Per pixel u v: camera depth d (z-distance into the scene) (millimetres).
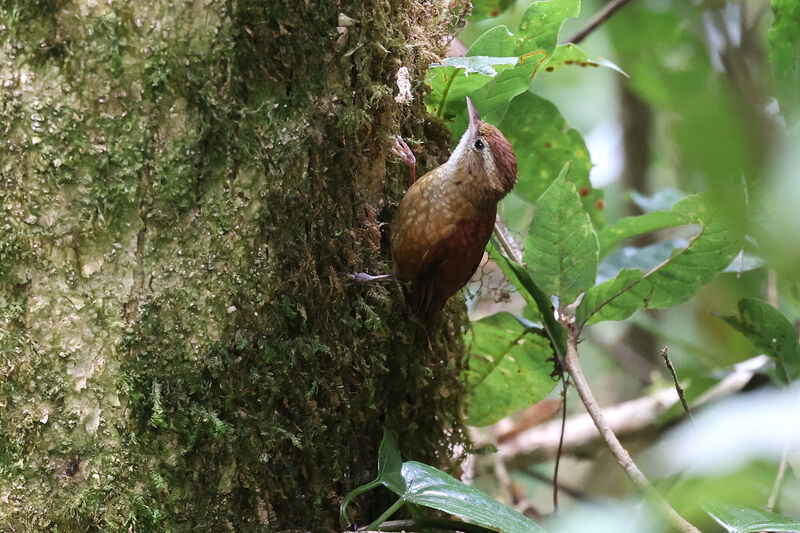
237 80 4551
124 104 4543
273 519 4570
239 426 4559
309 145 4562
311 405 4574
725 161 2850
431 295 4621
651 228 4691
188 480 4551
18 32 4535
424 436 4637
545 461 4809
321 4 4562
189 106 4547
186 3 4543
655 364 4895
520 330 4672
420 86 4621
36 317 4539
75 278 4543
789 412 3264
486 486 4832
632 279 4637
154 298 4547
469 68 4594
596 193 4715
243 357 4559
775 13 4617
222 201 4551
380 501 4613
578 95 5285
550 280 4641
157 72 4543
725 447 3273
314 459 4578
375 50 4582
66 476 4543
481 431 4809
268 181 4555
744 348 4723
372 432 4613
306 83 4562
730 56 4656
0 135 4535
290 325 4566
